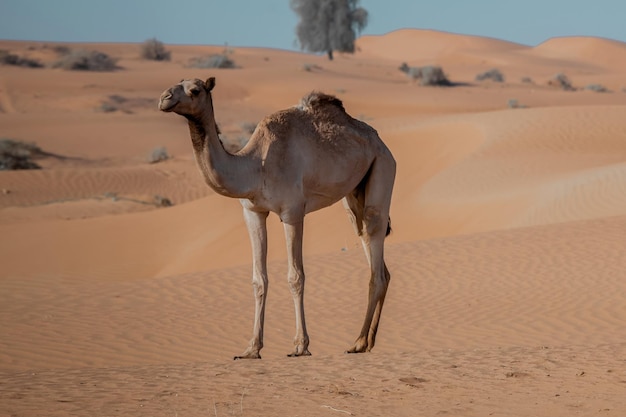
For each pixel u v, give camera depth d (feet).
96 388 67.21
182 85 73.00
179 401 61.52
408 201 254.68
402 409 57.21
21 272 212.23
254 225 81.41
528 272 145.28
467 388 62.59
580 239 160.04
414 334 121.90
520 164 270.26
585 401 57.57
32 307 147.84
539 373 66.69
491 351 78.69
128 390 65.92
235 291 150.00
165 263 221.66
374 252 88.43
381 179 88.53
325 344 120.06
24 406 60.85
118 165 415.23
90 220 262.06
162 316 138.00
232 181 76.74
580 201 207.82
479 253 157.79
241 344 122.83
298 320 81.41
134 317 138.10
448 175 270.26
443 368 69.87
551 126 312.29
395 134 333.42
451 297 137.59
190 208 258.57
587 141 299.58
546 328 121.08
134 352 120.88
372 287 87.76
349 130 85.40
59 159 417.90
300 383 65.98
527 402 57.98
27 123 504.43
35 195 330.54
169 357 118.42
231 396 62.49
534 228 172.96
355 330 125.70
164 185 359.66
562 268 145.48
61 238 242.17
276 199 79.61
